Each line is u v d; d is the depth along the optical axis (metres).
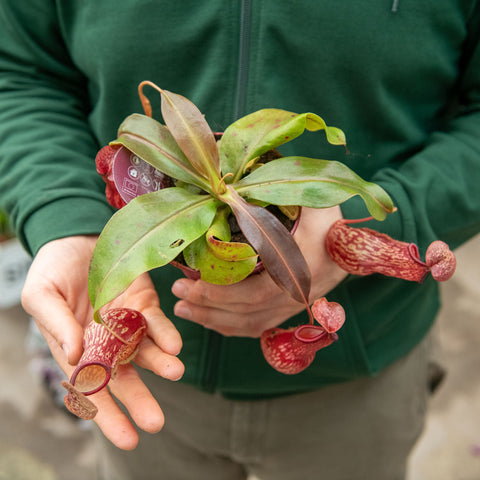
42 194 0.74
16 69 0.85
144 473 0.99
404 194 0.72
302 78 0.74
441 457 1.50
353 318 0.81
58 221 0.71
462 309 1.91
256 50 0.72
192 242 0.57
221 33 0.72
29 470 1.47
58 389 1.55
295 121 0.57
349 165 0.79
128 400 0.58
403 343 0.87
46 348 1.54
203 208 0.56
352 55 0.72
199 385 0.84
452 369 1.72
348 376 0.83
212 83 0.74
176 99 0.57
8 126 0.81
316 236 0.65
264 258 0.53
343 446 0.91
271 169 0.58
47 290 0.63
